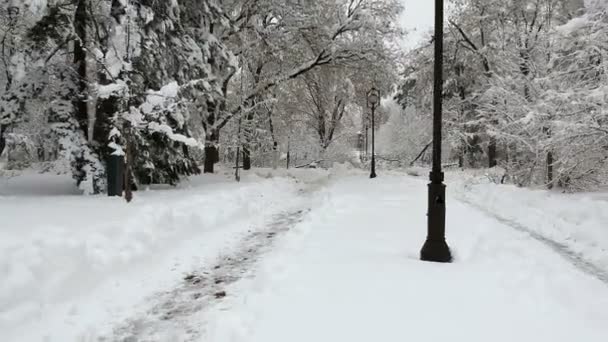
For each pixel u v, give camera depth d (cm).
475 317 442
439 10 675
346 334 408
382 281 548
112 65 1023
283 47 2436
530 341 393
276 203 1334
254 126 2030
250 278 602
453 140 2916
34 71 1258
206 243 788
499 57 2150
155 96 1016
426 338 398
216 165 2792
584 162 1295
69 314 469
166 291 554
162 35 1351
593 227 841
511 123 1439
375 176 2327
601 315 450
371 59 2547
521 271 585
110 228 673
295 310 464
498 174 1778
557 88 1357
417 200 1310
